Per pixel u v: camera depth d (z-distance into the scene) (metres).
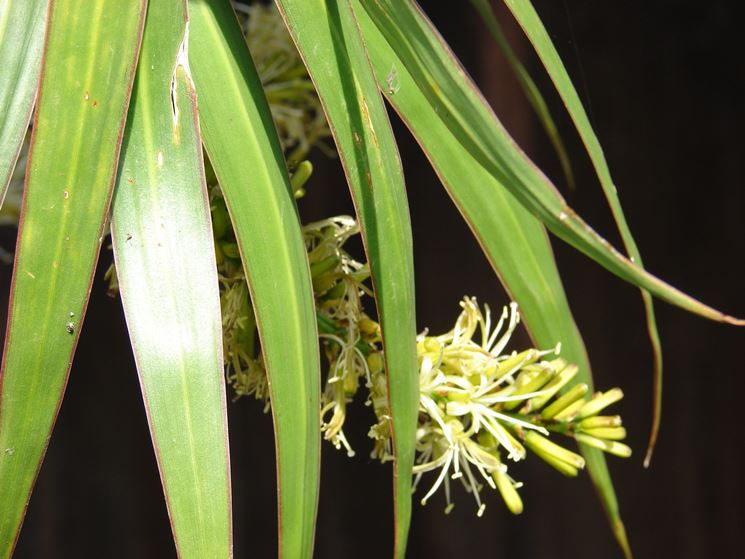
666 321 1.07
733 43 0.99
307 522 0.33
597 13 1.00
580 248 0.36
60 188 0.32
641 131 1.01
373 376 0.40
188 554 0.31
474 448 0.40
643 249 1.02
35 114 0.33
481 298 1.07
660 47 1.00
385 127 0.35
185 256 0.33
